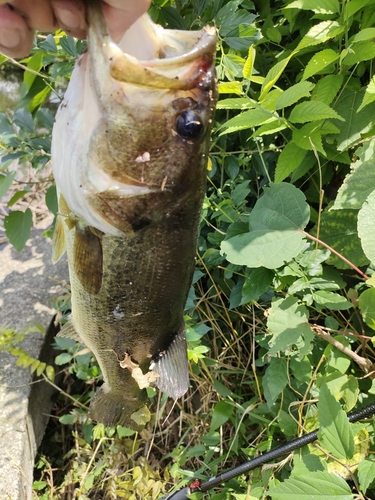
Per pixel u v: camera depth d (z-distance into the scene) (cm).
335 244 43
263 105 41
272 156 51
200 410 56
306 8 41
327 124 42
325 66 41
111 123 25
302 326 38
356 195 38
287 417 44
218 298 55
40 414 61
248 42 45
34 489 57
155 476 54
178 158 27
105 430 59
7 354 61
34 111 53
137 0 22
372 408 35
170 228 30
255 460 41
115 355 38
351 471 34
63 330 43
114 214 28
